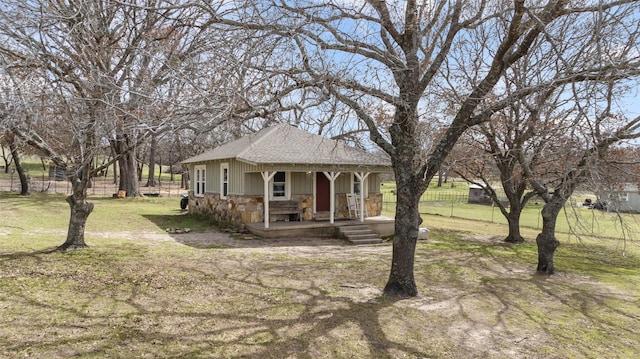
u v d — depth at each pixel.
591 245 17.94
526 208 39.31
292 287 8.27
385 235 16.95
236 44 6.49
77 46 7.25
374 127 7.74
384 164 17.00
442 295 8.16
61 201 21.64
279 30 6.57
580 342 6.12
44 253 9.71
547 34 5.80
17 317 5.84
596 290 9.38
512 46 7.12
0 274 7.72
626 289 9.62
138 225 16.95
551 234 10.95
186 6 6.34
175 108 5.84
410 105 7.48
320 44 6.56
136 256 10.31
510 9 7.06
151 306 6.70
